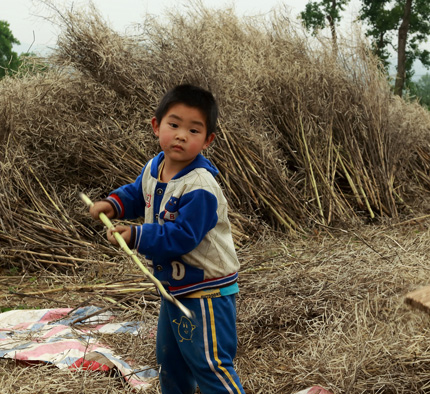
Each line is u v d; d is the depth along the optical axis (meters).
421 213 6.69
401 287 3.84
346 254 4.75
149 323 3.60
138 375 3.03
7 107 5.75
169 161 2.31
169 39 6.62
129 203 2.46
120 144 5.86
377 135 7.04
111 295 4.07
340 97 7.07
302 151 6.68
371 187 6.70
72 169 5.83
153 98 6.14
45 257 5.00
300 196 6.27
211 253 2.29
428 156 8.05
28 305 4.14
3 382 2.84
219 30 7.50
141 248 2.14
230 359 2.31
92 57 6.18
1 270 4.95
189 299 2.28
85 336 3.45
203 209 2.20
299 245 5.52
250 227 5.77
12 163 5.52
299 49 7.46
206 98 2.24
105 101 6.05
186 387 2.53
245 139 6.21
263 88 6.91
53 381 2.86
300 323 3.54
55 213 5.44
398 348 3.00
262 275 4.42
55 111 5.87
